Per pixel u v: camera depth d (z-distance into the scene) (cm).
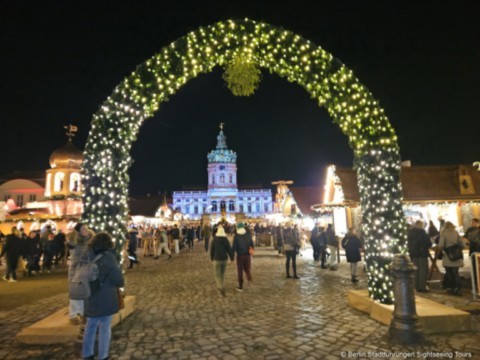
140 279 1223
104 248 464
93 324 459
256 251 2533
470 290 946
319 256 1741
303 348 518
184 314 722
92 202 673
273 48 771
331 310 737
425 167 2106
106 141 703
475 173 2031
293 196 2908
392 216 695
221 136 11056
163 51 756
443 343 533
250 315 707
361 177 759
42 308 813
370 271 709
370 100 748
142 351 514
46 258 1534
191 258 2025
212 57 778
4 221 2736
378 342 539
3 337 596
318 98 804
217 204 10262
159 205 4159
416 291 934
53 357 504
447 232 911
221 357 488
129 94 734
